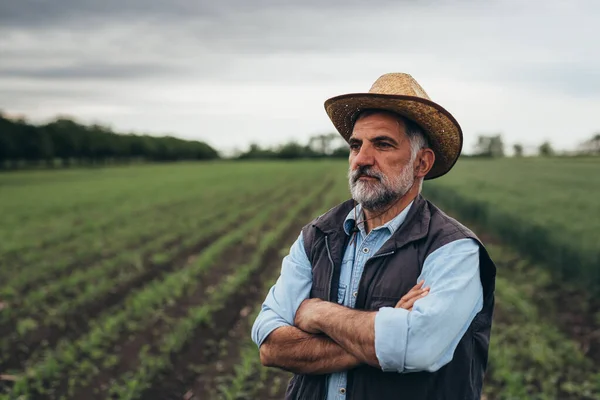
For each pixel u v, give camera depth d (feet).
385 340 6.71
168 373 23.50
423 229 7.39
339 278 7.66
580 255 33.71
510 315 29.84
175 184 149.79
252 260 44.57
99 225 66.74
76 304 32.60
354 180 7.59
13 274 41.34
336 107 8.00
